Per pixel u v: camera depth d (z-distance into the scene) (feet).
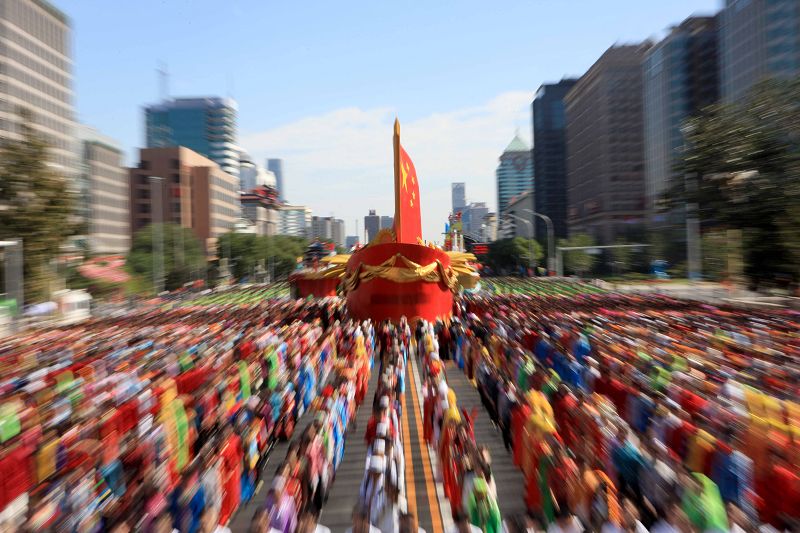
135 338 95.50
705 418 39.40
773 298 166.71
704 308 137.90
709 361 58.80
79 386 54.39
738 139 151.64
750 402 38.75
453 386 66.95
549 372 49.39
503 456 43.62
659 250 313.12
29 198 166.20
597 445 34.22
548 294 202.08
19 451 33.55
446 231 202.28
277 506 26.05
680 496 26.00
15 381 59.72
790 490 28.09
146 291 252.01
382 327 90.12
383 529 25.93
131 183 430.61
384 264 101.30
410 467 41.45
